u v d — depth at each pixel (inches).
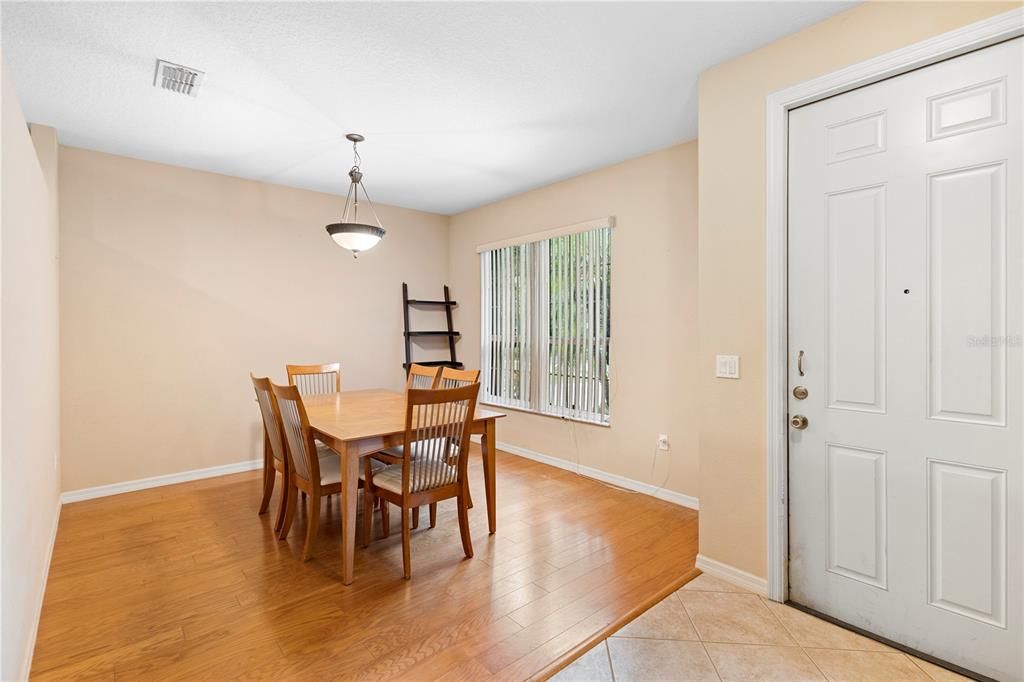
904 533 74.5
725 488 93.3
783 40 84.7
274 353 170.9
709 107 95.1
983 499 68.1
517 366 187.3
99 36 83.6
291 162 148.3
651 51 89.0
